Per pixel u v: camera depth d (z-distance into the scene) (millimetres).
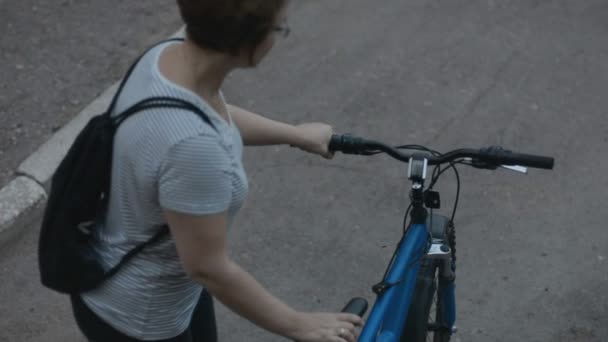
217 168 1736
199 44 1727
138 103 1773
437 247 2719
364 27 5668
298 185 4371
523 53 5449
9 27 5367
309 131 2463
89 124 1885
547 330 3594
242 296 1864
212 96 1842
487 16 5805
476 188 4371
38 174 4242
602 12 5879
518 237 4078
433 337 3080
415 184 2512
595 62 5375
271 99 5008
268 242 4043
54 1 5648
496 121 4867
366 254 3982
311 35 5574
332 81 5164
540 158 2367
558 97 5062
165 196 1752
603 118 4895
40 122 4645
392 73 5242
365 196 4312
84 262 1992
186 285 2066
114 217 1951
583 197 4328
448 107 4969
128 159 1796
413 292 2703
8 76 4965
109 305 2059
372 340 2244
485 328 3604
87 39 5309
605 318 3648
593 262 3934
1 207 4059
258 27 1685
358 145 2502
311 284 3828
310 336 1965
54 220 1954
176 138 1715
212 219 1766
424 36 5590
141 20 5520
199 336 2520
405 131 4781
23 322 3627
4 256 3961
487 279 3846
